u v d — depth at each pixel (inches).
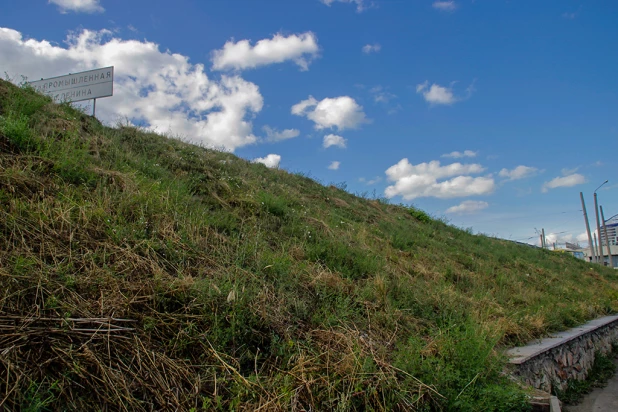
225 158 405.7
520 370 187.6
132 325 124.9
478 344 165.3
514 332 252.1
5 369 94.8
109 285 136.6
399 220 522.9
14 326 105.7
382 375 137.5
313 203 403.5
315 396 124.2
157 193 226.4
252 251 210.4
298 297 184.9
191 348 128.4
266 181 393.1
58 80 387.2
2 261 129.3
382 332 187.2
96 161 239.9
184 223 208.2
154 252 169.8
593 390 248.1
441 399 140.9
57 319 113.5
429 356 163.3
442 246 454.3
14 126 210.7
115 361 111.0
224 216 251.9
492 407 140.2
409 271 311.7
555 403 163.0
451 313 229.8
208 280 160.7
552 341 253.1
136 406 101.7
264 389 120.6
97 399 99.7
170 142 379.9
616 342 377.1
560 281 528.1
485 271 403.2
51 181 193.5
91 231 167.3
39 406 89.5
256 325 148.6
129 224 183.6
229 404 113.0
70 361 104.1
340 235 313.9
